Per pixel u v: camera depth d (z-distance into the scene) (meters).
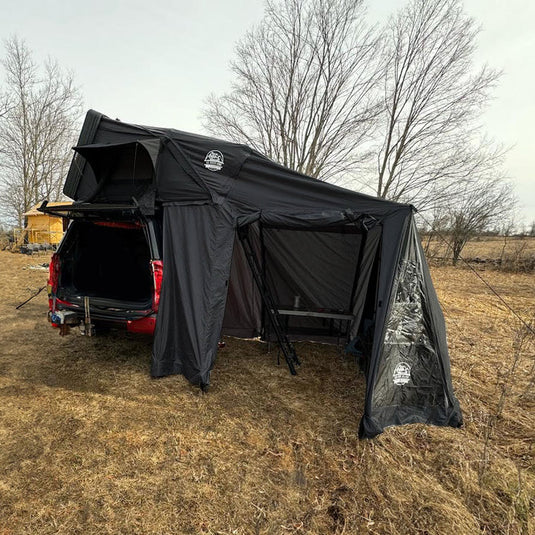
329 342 4.89
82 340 4.82
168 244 3.75
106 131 4.19
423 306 3.12
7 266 11.62
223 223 3.65
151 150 3.62
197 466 2.42
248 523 1.97
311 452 2.65
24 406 3.07
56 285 4.07
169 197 3.81
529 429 3.05
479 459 2.61
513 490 2.30
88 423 2.86
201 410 3.17
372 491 2.26
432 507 2.13
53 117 22.78
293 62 15.73
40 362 4.03
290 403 3.41
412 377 3.10
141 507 2.04
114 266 4.75
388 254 3.13
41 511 1.96
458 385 3.91
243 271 5.28
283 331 4.93
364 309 4.76
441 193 14.15
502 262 16.03
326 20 14.71
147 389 3.49
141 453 2.52
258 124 16.98
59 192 23.84
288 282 5.35
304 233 5.04
